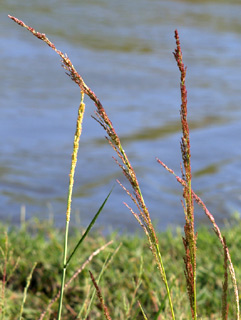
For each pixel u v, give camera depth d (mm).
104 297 4195
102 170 9781
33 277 4574
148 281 4258
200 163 10344
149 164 10172
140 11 36688
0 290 3490
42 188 8883
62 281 2168
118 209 8102
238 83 18500
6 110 13688
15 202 8219
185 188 1977
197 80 18734
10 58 20469
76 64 20234
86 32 27438
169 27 31156
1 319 3479
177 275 4512
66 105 14477
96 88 16781
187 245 2014
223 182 9383
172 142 11633
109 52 23016
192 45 26188
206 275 4578
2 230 5840
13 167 9781
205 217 7805
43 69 18969
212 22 34281
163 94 16375
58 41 24625
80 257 4859
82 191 8836
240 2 45062
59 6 36000
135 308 4055
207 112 14383
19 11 32750
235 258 4934
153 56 22844
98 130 12281
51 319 3984
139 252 5000
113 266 4738
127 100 15398
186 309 3805
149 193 8836
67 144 11242
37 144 11172
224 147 11297
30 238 5477
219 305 4117
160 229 7355
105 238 5707
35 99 14945
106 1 40125
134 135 12055
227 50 25438
